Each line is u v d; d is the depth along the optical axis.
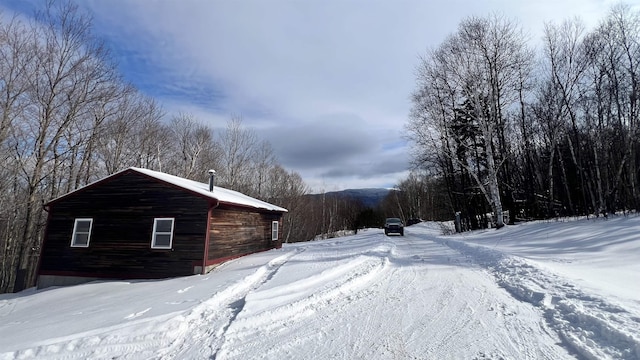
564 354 3.91
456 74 23.98
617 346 3.76
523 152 28.86
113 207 14.54
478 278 8.33
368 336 4.92
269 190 48.75
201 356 4.63
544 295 6.03
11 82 19.45
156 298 8.46
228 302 7.61
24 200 21.50
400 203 70.19
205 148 38.25
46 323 6.82
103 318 6.69
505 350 4.13
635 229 11.20
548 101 22.52
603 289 5.78
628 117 18.78
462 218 32.22
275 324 5.68
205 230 13.59
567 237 13.03
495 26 23.27
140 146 30.41
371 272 9.54
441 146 25.64
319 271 9.83
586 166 22.41
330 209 62.69
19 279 17.47
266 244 20.81
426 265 10.76
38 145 20.77
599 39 19.83
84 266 14.18
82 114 23.02
